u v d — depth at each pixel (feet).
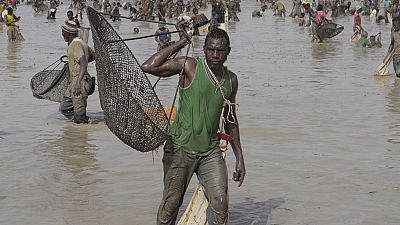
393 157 65.67
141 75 42.06
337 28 214.07
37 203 51.98
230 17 323.98
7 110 90.68
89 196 53.72
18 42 204.64
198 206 42.63
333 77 127.95
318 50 188.03
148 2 353.10
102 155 66.54
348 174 59.67
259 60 160.15
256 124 81.15
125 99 40.04
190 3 415.23
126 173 60.18
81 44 80.59
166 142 40.63
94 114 88.89
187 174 40.78
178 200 41.39
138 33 252.21
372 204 51.78
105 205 51.57
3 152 67.56
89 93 82.07
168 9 364.58
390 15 302.86
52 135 75.56
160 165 62.90
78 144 71.10
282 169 61.21
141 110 39.78
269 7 453.99
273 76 129.39
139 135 40.42
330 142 71.82
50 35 232.94
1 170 61.11
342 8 365.20
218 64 39.47
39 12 381.40
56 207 51.13
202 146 39.99
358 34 215.72
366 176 59.11
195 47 196.65
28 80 119.96
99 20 43.09
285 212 50.01
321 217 49.01
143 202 52.26
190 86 39.73
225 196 39.55
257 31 265.34
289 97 102.47
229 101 40.24
